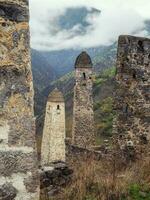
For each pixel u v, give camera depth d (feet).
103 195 35.24
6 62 14.92
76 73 101.40
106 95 193.06
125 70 59.77
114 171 45.83
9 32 14.99
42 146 102.37
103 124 153.28
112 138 60.59
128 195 36.11
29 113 15.05
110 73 215.31
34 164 14.93
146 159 50.85
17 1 15.08
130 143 59.00
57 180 41.68
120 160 56.49
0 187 14.58
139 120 59.16
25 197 14.80
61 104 101.81
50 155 98.89
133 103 59.41
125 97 59.72
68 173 43.60
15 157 14.78
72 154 79.77
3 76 14.88
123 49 59.93
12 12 15.02
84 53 102.94
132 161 56.18
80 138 98.94
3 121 14.78
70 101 190.49
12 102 14.92
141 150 58.29
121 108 59.93
